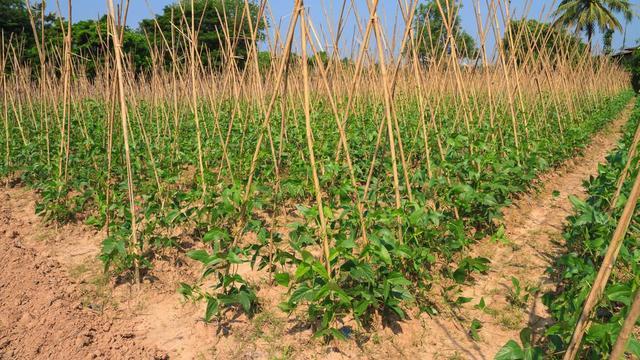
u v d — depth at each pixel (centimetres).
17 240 462
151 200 475
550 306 281
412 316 324
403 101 934
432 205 490
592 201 441
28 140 789
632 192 180
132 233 377
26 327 304
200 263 419
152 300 358
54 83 826
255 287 366
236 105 516
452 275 338
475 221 474
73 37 1900
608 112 1379
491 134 622
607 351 202
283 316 327
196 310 341
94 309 342
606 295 213
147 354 284
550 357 234
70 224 509
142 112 952
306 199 563
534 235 479
